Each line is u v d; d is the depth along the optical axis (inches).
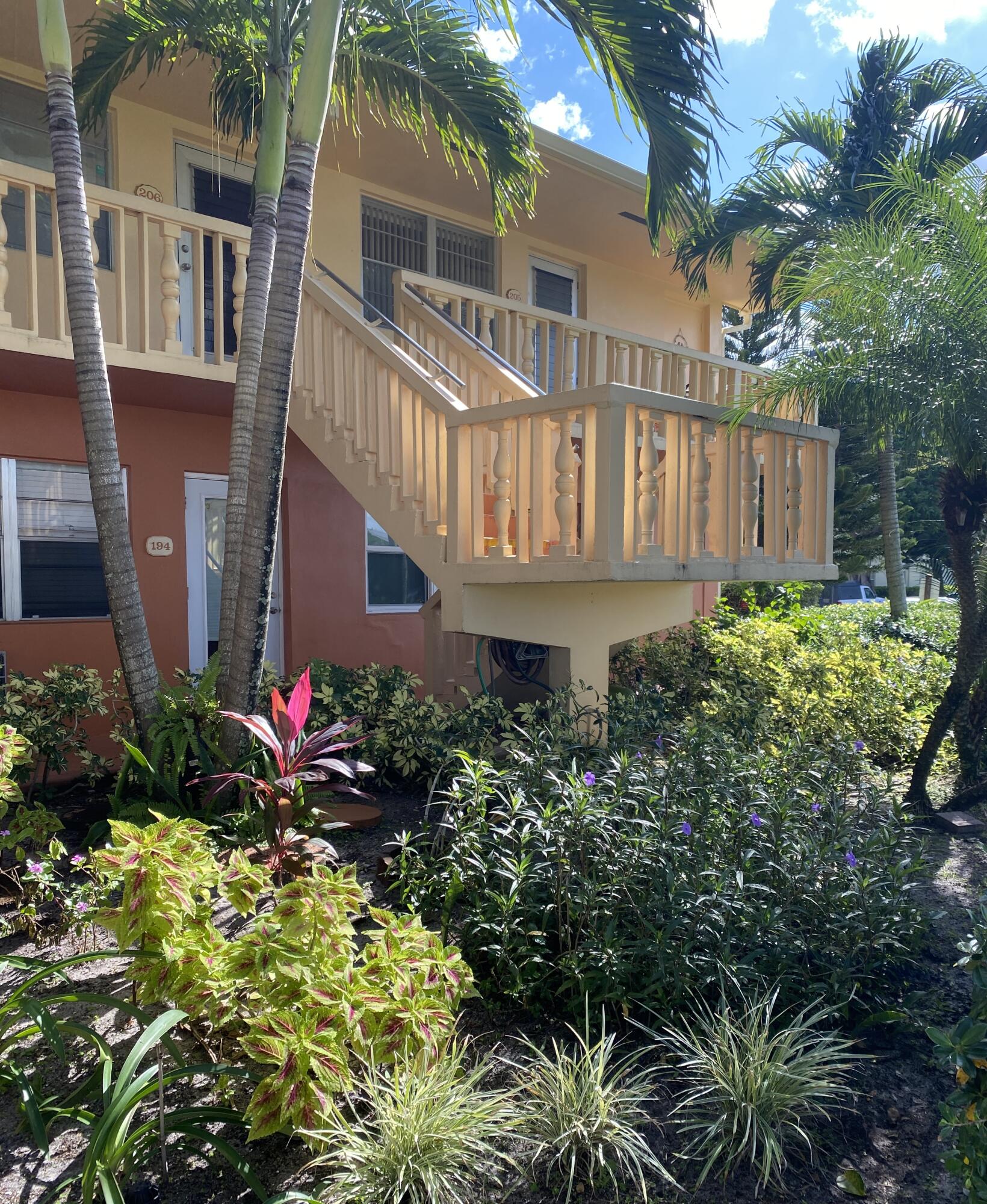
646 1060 107.2
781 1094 93.0
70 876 155.3
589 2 182.2
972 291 197.2
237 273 231.3
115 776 236.2
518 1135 88.7
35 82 267.9
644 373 333.7
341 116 289.1
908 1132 96.9
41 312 261.7
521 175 243.1
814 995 115.6
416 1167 80.6
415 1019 91.0
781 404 234.5
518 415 190.4
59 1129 93.1
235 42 214.5
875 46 399.2
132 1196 82.1
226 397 250.1
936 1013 119.0
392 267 362.6
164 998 93.7
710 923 114.5
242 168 320.2
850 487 776.9
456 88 227.6
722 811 137.3
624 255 437.7
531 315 299.3
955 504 219.0
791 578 225.9
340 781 207.9
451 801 142.9
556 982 118.6
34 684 205.0
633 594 249.1
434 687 283.1
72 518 256.4
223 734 172.4
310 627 304.7
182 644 273.4
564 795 127.4
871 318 203.5
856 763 198.7
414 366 211.3
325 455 236.1
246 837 159.8
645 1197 83.1
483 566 196.7
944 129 366.3
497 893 122.5
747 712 237.0
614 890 120.0
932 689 296.2
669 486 197.2
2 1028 95.3
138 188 285.1
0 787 136.6
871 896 124.6
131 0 206.8
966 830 200.5
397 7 207.8
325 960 91.6
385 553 333.1
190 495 278.4
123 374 219.3
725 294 515.2
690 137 197.9
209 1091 98.6
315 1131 82.3
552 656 237.3
